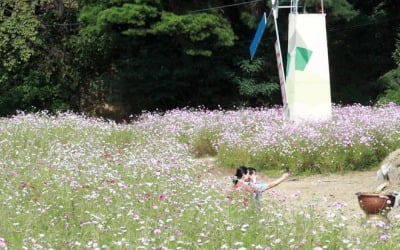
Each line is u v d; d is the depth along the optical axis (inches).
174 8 1082.7
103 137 730.8
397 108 871.7
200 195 411.8
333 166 628.4
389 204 359.6
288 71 767.1
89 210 369.1
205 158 732.0
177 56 1167.0
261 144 663.1
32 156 571.5
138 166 507.2
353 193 514.6
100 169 480.4
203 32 1070.4
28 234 315.9
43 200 393.7
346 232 306.3
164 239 296.5
